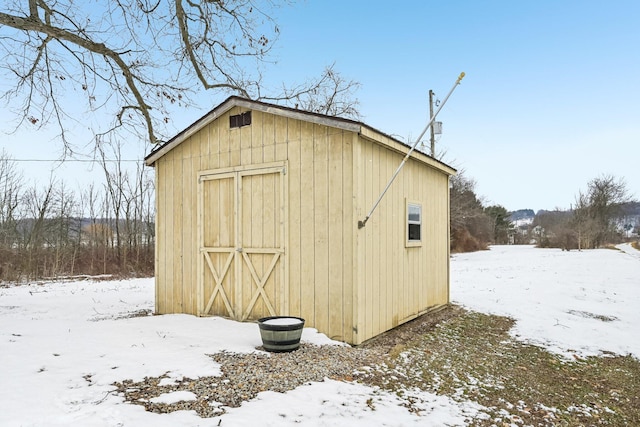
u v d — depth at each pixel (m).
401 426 3.01
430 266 7.68
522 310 8.05
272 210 5.93
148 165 7.54
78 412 2.80
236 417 2.88
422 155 6.97
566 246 33.72
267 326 4.53
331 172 5.38
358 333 5.05
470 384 4.17
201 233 6.71
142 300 9.58
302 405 3.17
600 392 4.34
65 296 10.47
